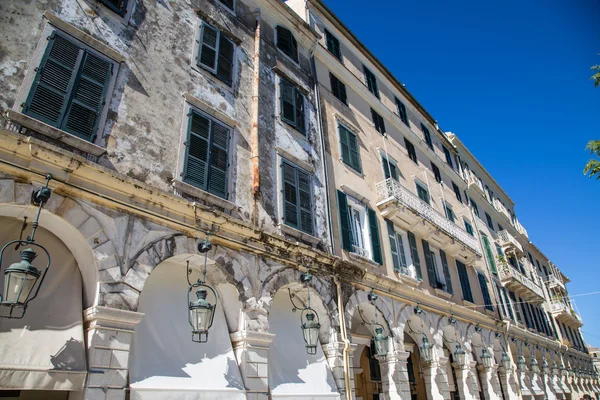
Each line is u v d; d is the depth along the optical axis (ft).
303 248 34.42
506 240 95.14
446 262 61.77
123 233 23.39
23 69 22.17
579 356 123.24
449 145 88.38
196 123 30.78
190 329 25.95
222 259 28.12
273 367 30.04
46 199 19.83
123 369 20.68
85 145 23.24
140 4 30.71
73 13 25.81
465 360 54.08
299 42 50.72
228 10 40.27
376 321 41.78
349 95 57.00
